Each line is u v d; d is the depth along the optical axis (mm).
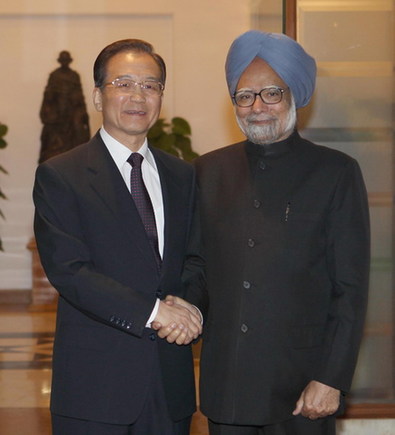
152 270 2947
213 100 10070
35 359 7148
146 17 10086
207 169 3178
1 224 10266
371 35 4480
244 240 2996
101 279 2848
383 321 4582
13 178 10227
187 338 2885
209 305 3059
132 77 2967
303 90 3018
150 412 2965
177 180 3125
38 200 2957
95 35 10086
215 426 3076
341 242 2949
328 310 3012
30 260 10297
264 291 2959
